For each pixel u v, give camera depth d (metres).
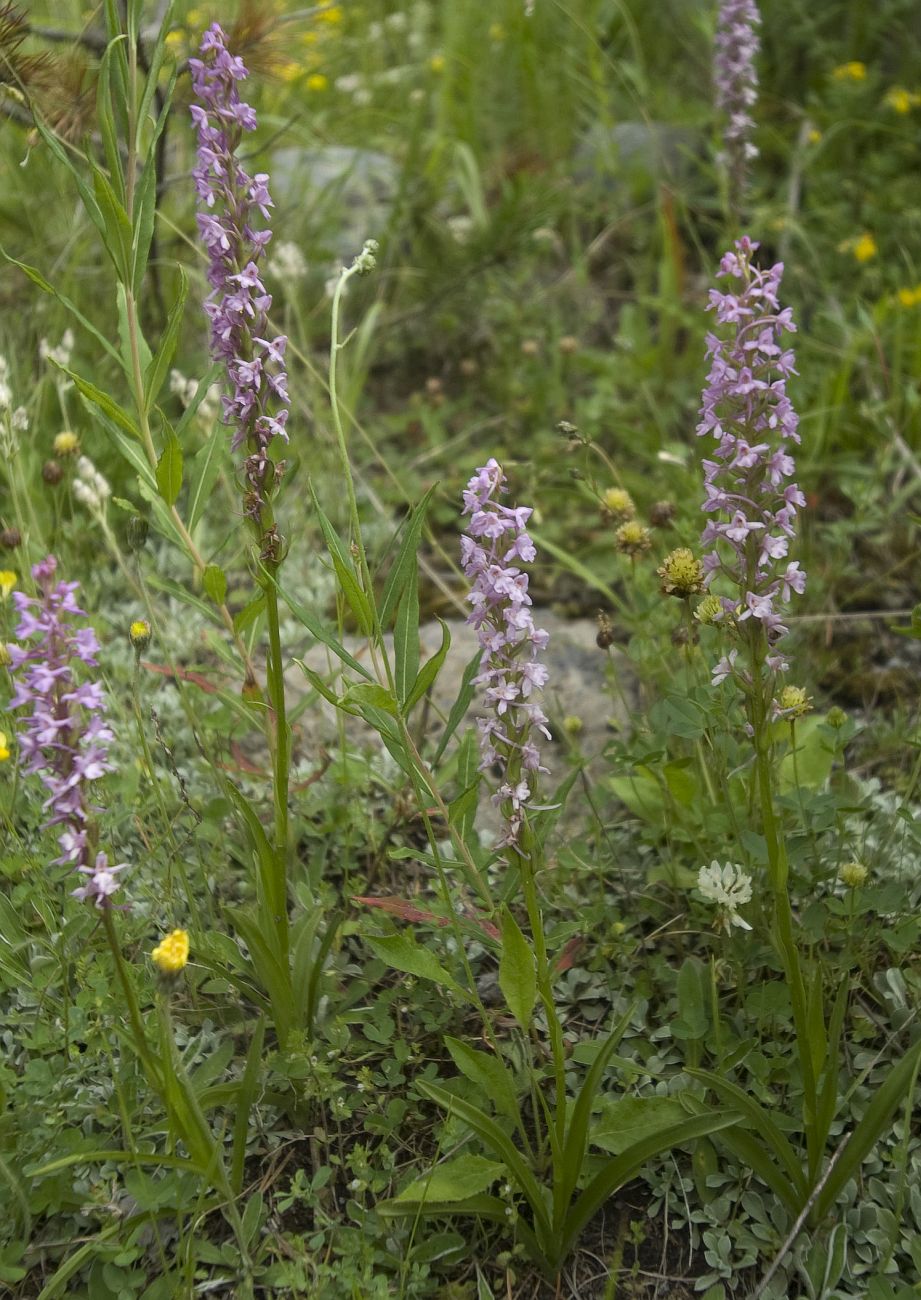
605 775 0.94
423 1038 0.81
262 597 0.76
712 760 0.84
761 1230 0.73
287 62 1.05
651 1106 0.73
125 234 0.75
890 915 0.83
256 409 0.73
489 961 0.84
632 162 1.64
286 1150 0.77
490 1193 0.75
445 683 1.02
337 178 1.50
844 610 1.09
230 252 0.71
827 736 0.87
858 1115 0.76
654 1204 0.75
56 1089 0.75
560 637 1.07
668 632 0.99
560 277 1.56
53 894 0.84
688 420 1.31
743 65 1.13
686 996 0.77
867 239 1.40
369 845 0.90
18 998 0.81
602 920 0.85
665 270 1.39
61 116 0.97
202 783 0.92
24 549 0.94
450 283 1.40
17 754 0.87
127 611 1.06
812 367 1.31
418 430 1.33
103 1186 0.72
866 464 1.21
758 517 0.68
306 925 0.79
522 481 1.24
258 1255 0.72
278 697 0.75
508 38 1.83
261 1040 0.71
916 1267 0.71
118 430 0.78
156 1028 0.76
